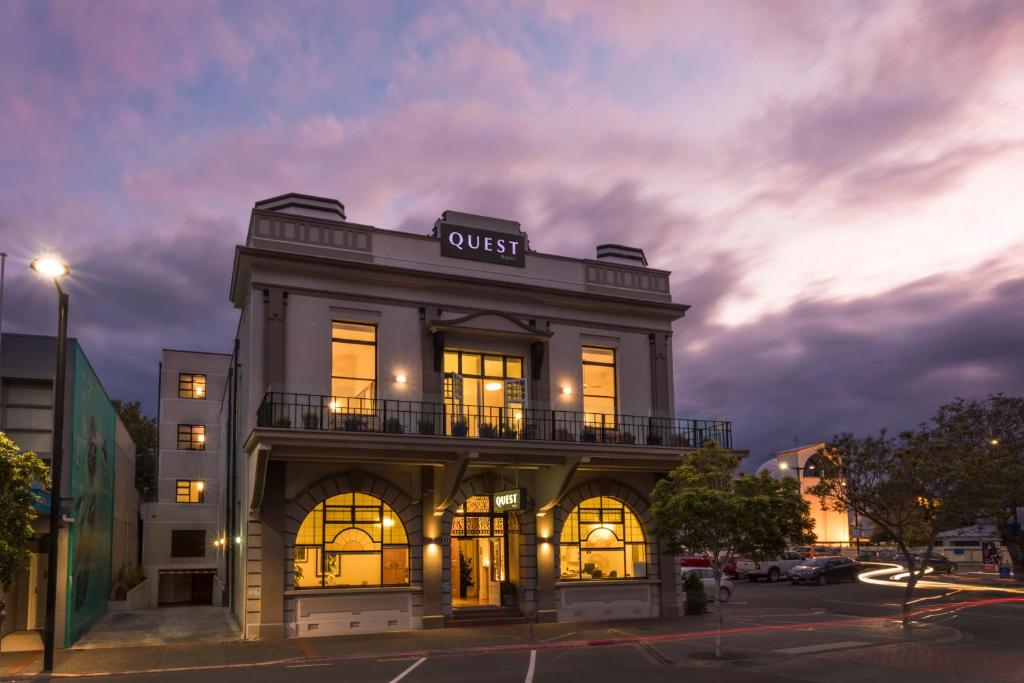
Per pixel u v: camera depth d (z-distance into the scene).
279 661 17.66
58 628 19.98
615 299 26.97
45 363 21.47
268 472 21.69
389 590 22.39
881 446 23.52
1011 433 38.88
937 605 29.91
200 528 40.31
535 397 25.34
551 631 22.38
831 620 25.12
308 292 23.05
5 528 14.71
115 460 32.56
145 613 29.89
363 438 21.28
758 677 15.41
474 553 25.94
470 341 25.00
